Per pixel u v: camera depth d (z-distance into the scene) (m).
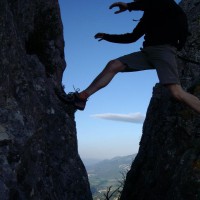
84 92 4.77
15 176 4.58
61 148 8.89
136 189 10.52
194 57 10.28
